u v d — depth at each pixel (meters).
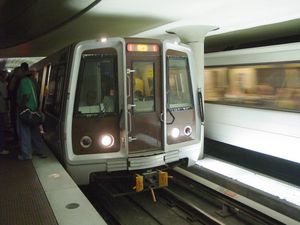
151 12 7.49
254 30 9.70
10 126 10.20
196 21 8.09
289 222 5.61
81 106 6.32
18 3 9.18
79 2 7.43
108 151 6.45
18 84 7.34
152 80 6.59
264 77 8.28
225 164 8.32
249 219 6.23
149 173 6.58
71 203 5.07
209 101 10.26
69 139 6.27
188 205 6.73
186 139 7.16
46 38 14.02
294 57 7.48
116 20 8.72
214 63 9.98
